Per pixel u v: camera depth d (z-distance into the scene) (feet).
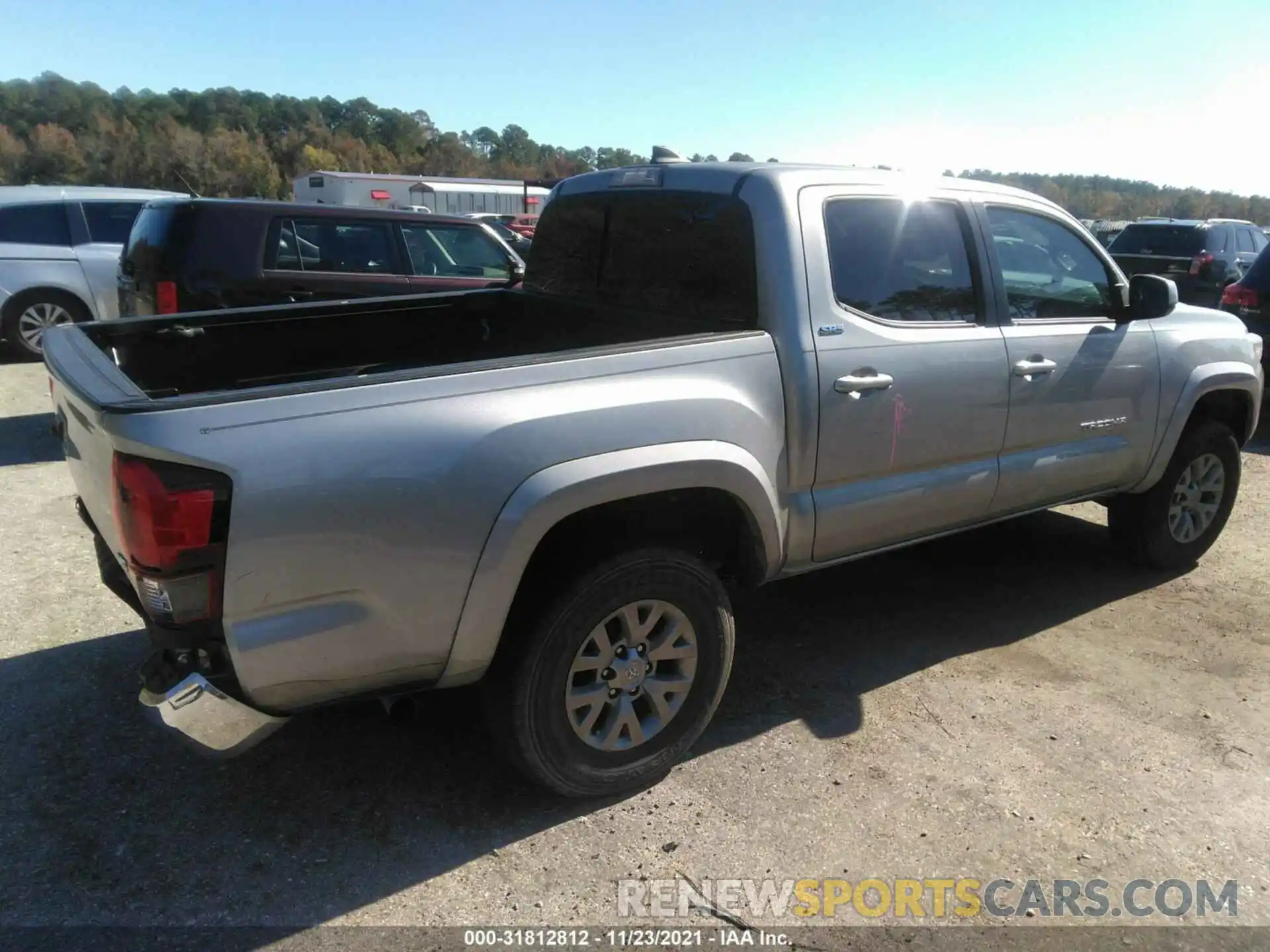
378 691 8.14
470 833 8.95
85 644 12.33
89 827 8.83
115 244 31.45
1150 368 13.76
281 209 21.59
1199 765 10.30
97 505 8.49
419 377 7.80
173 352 11.63
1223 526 16.15
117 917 7.73
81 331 10.56
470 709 11.10
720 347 9.48
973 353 11.50
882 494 11.02
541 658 8.59
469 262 24.30
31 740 10.16
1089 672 12.34
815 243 10.22
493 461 7.89
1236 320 15.79
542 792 9.53
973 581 15.31
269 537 7.15
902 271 11.12
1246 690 11.95
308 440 7.26
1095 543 17.13
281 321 12.39
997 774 10.04
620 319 12.01
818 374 10.05
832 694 11.66
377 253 22.82
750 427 9.54
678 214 11.16
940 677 12.14
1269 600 14.75
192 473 6.92
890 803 9.52
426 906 8.00
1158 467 14.46
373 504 7.47
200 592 7.12
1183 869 8.70
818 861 8.70
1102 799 9.67
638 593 9.04
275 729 7.85
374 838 8.83
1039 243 12.84
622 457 8.51
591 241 12.75
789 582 15.17
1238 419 16.15
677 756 9.79
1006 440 12.19
